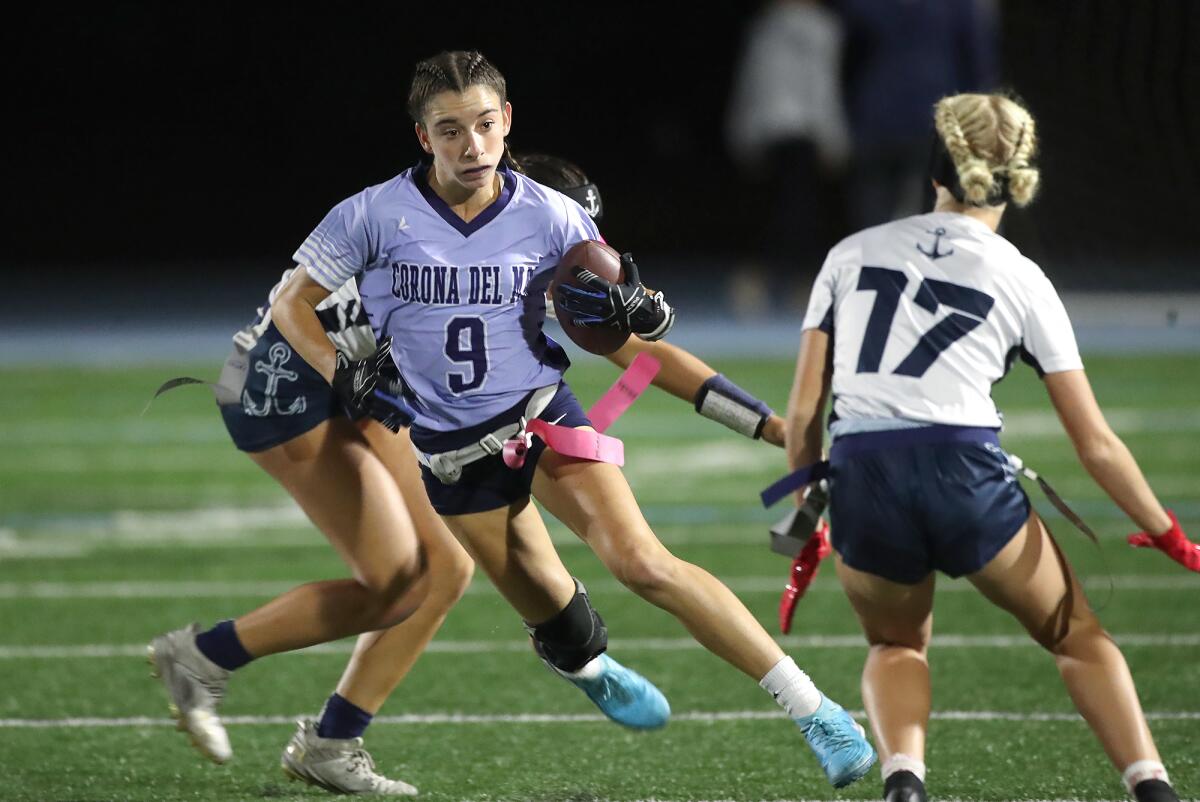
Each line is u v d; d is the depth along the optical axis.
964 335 14.64
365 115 94.62
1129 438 39.69
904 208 54.25
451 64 15.03
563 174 17.38
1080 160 65.12
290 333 15.87
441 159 15.10
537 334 15.95
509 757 18.36
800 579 15.77
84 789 17.20
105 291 79.31
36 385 52.91
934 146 15.38
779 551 15.23
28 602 26.53
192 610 25.92
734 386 16.47
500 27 94.75
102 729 19.61
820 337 15.33
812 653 23.06
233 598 26.72
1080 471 36.41
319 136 94.88
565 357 16.16
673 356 16.48
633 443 42.06
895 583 14.64
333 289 15.94
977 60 53.34
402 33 94.50
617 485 15.41
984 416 14.54
